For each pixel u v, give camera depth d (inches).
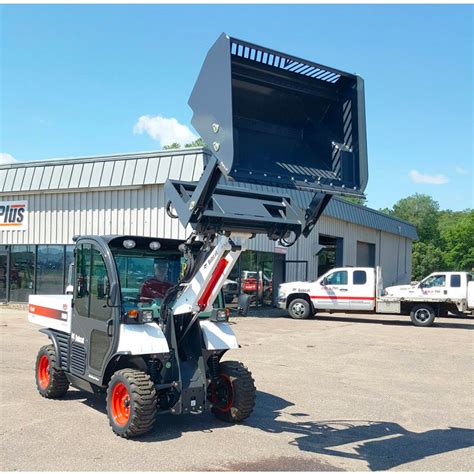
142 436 272.2
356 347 602.9
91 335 299.4
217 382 303.3
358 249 1504.7
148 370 280.8
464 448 271.6
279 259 1071.6
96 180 860.0
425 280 865.5
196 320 287.1
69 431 280.4
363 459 252.2
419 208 4121.6
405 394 383.9
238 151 238.8
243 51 234.4
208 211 249.6
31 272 939.3
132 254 301.3
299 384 406.0
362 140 249.4
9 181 956.0
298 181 233.8
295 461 246.2
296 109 266.5
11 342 566.6
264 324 815.7
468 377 450.3
